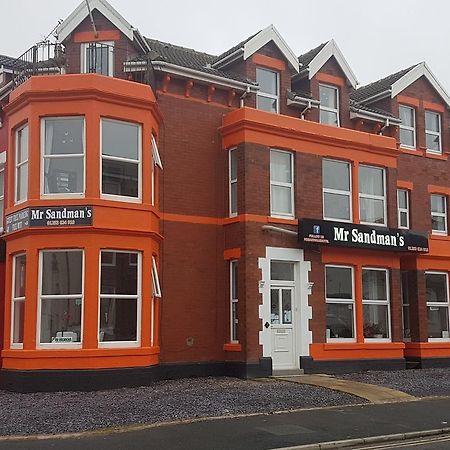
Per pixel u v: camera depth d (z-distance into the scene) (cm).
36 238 1496
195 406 1234
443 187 2323
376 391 1462
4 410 1213
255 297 1723
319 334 1827
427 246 2070
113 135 1570
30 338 1471
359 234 1897
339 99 2130
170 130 1783
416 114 2309
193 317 1747
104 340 1503
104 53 1802
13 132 1634
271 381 1609
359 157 1984
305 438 1005
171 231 1747
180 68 1777
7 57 2119
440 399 1418
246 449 930
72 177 1527
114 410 1191
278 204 1838
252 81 1933
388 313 1992
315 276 1842
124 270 1548
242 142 1777
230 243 1792
